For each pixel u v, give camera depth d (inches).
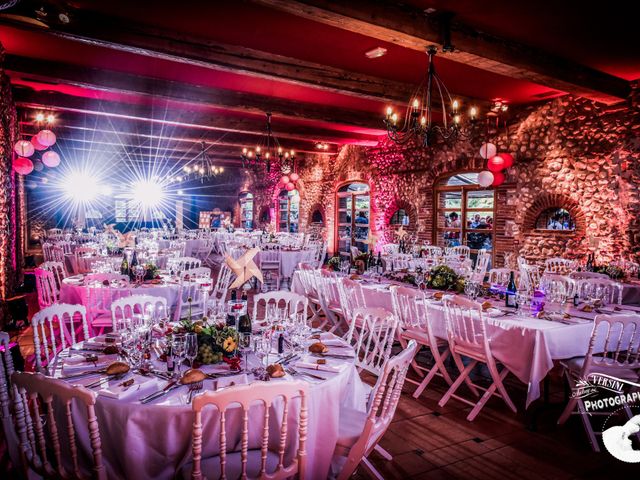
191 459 79.3
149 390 84.9
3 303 230.2
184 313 201.0
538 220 321.7
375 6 162.6
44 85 298.2
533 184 319.3
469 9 173.8
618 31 193.3
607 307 167.8
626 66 237.5
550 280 206.8
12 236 302.4
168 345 105.6
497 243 345.1
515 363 139.1
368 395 119.5
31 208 640.4
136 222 764.0
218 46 208.8
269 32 198.4
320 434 89.5
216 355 99.7
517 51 206.7
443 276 202.5
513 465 116.7
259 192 703.1
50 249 350.6
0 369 87.1
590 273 224.8
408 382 172.9
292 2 146.6
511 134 331.9
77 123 400.2
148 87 270.8
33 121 384.8
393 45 210.5
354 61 233.8
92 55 234.7
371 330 133.6
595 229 283.6
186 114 359.3
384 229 453.1
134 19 187.8
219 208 806.5
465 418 143.3
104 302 187.3
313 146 511.5
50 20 173.5
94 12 181.8
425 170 402.6
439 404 152.3
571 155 295.4
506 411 148.9
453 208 385.4
